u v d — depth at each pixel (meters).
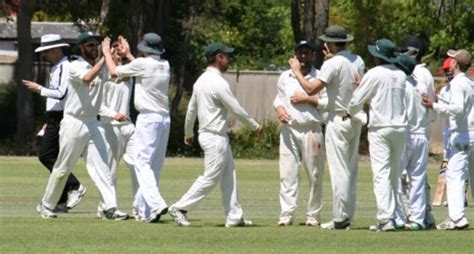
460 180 59.06
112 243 51.19
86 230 56.56
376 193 57.38
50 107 69.31
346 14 175.25
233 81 172.88
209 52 58.44
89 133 62.62
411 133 58.97
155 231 56.38
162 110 60.97
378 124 56.88
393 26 170.50
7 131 162.62
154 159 61.06
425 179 59.47
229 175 59.16
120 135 63.78
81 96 62.16
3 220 61.56
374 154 57.22
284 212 60.44
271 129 155.38
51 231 55.91
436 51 174.75
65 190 68.25
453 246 51.28
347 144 58.03
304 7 151.12
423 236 55.22
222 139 58.62
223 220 63.59
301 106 59.28
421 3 175.12
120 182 98.81
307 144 59.50
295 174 60.19
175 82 170.12
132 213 66.31
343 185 58.06
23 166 120.50
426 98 58.41
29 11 155.00
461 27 175.75
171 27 170.00
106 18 164.25
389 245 51.41
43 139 69.62
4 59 196.75
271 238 53.72
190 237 53.88
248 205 76.56
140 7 154.50
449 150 59.62
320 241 52.69
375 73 56.81
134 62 60.56
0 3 161.62
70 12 171.38
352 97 57.25
